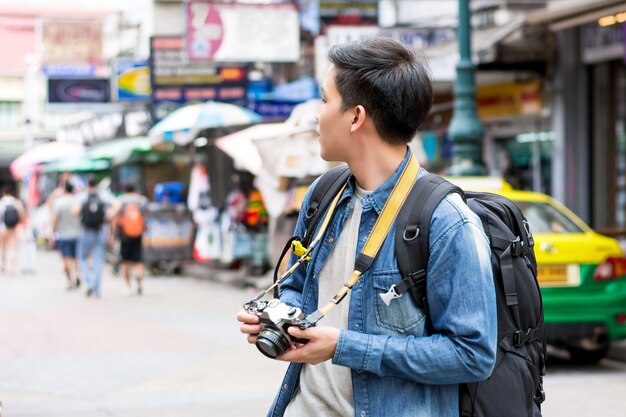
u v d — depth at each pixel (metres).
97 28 26.89
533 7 16.11
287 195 14.50
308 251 2.67
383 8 19.97
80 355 9.92
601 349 9.33
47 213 32.28
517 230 2.85
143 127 25.06
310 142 14.06
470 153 12.62
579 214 15.57
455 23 17.91
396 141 2.57
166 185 21.61
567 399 7.62
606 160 15.42
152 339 11.02
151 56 19.66
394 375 2.46
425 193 2.52
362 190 2.62
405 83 2.53
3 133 40.66
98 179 29.39
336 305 2.60
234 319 12.92
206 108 17.11
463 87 12.59
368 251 2.51
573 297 8.48
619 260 8.64
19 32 43.94
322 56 16.91
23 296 16.67
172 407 7.44
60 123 41.09
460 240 2.45
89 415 7.18
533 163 16.78
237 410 7.33
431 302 2.48
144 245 20.39
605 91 15.34
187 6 18.33
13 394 7.97
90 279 16.77
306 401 2.67
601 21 12.98
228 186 16.38
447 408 2.53
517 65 15.62
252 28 18.55
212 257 18.05
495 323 2.46
